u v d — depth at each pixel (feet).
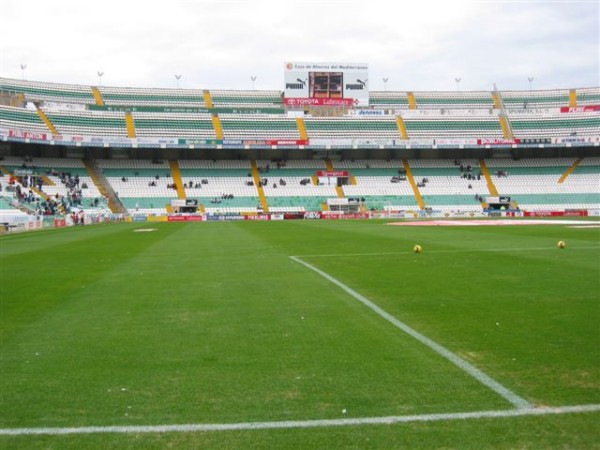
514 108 281.13
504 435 15.96
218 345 25.70
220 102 272.10
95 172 241.14
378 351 24.25
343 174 256.52
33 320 31.50
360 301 35.70
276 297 37.68
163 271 52.37
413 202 244.42
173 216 223.51
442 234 103.45
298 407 18.11
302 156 267.59
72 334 28.14
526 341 25.52
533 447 15.24
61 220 177.58
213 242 90.22
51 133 222.07
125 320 31.24
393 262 57.16
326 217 234.17
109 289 42.19
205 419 17.30
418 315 31.37
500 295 37.11
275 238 98.48
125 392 19.69
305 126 259.19
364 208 241.14
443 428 16.44
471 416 17.24
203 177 249.55
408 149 268.00
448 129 262.88
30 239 107.96
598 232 104.37
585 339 25.71
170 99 268.82
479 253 64.75
